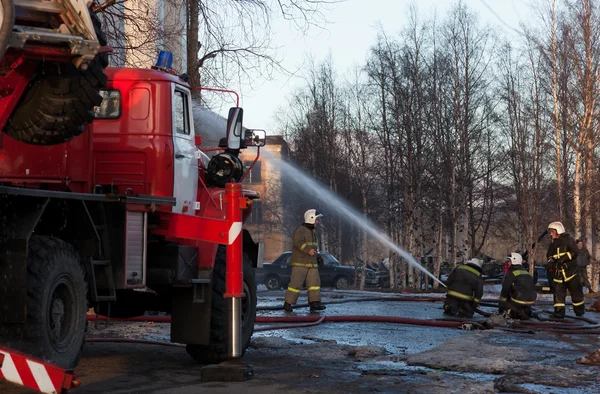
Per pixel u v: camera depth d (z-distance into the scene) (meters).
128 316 8.77
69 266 5.88
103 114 7.45
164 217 7.18
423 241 41.69
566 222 36.25
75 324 6.01
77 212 6.29
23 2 4.89
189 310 7.61
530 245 37.41
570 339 11.03
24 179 6.30
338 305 17.58
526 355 8.77
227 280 6.76
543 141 38.09
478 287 14.49
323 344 9.59
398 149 39.00
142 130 7.46
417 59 39.50
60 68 5.41
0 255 5.37
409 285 38.81
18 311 5.33
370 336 10.96
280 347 9.27
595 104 33.72
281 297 21.45
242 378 6.62
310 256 14.80
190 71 14.41
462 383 6.79
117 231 6.63
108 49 5.65
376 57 40.66
